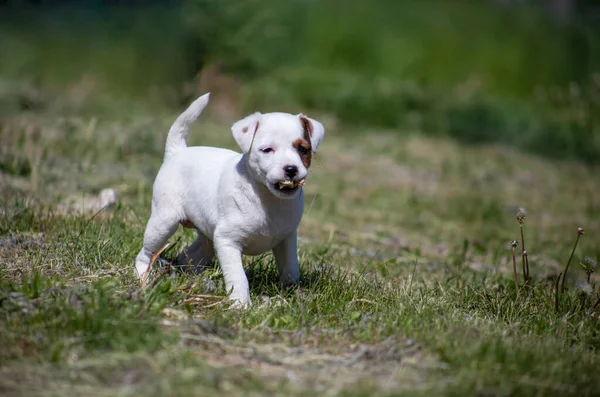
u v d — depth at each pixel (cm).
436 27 2561
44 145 1314
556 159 2164
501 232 1286
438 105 2264
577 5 3077
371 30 2466
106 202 1001
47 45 2428
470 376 522
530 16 2695
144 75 2252
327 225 1157
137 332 549
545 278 904
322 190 1408
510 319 705
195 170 708
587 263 811
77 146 1341
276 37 2200
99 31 2469
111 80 2283
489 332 617
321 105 2156
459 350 563
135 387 483
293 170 624
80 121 1591
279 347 575
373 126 2155
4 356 515
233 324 611
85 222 856
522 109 2406
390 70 2439
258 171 642
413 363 555
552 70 2605
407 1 2605
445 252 1098
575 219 1455
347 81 2239
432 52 2506
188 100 1930
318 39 2406
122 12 2498
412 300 705
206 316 625
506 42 2609
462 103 2302
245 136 648
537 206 1541
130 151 1363
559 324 677
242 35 2020
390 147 1903
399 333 614
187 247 795
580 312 722
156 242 723
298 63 2356
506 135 2252
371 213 1312
